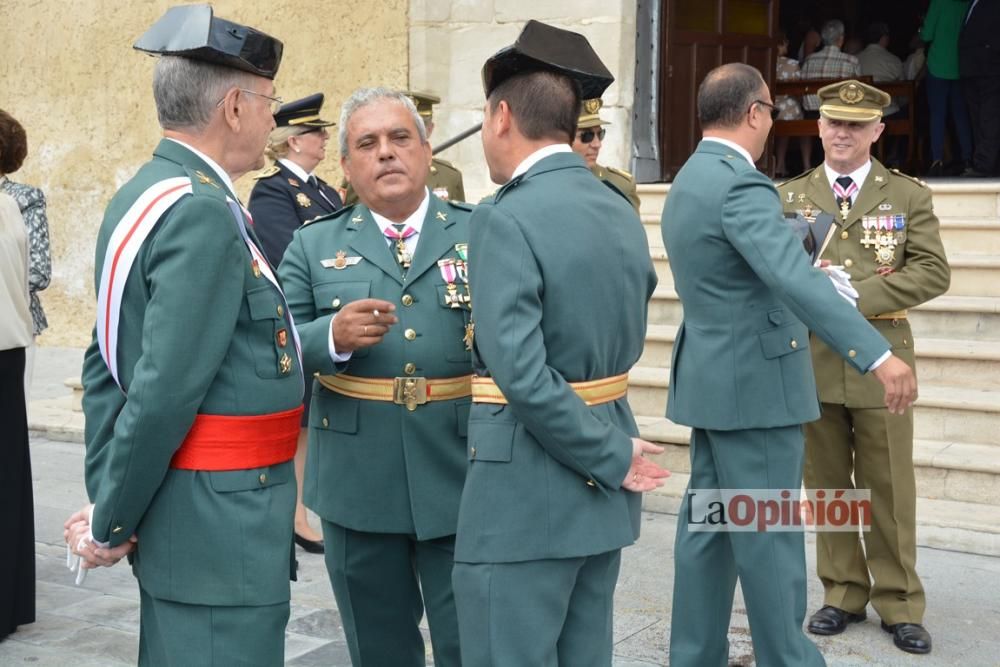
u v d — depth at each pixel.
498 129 2.55
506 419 2.49
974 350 5.56
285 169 4.93
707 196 3.17
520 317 2.36
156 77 2.38
